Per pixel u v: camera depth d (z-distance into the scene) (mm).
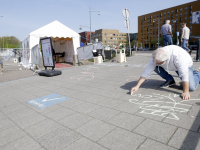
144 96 3711
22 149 2174
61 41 15469
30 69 10727
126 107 3209
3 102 4211
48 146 2186
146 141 2092
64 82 5863
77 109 3352
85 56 12320
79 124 2711
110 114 2973
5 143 2344
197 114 2662
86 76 6621
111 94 4082
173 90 3910
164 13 81250
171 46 3379
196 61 8141
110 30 109250
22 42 14984
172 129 2301
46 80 6453
